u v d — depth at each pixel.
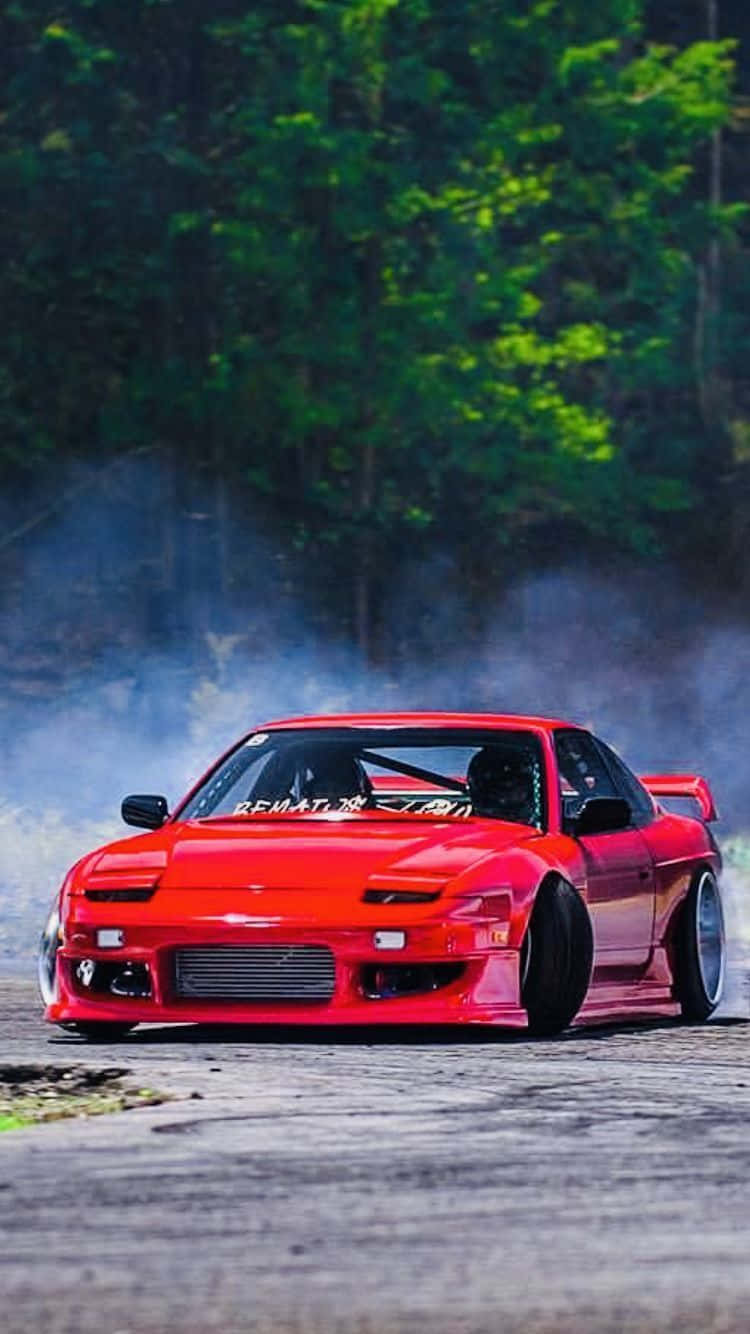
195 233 79.00
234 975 22.84
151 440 82.38
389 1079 19.58
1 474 83.31
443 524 90.00
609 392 97.62
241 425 79.88
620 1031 24.41
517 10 81.81
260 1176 14.76
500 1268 12.02
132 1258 12.27
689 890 26.53
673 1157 15.56
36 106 79.69
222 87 79.81
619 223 87.19
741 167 110.31
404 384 79.00
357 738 25.84
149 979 23.08
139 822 25.69
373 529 85.94
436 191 79.94
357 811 25.19
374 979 22.72
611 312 97.06
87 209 79.31
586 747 26.64
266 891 22.95
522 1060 21.28
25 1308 11.08
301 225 78.00
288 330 79.12
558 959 23.59
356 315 79.06
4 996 27.88
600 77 82.81
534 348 81.94
